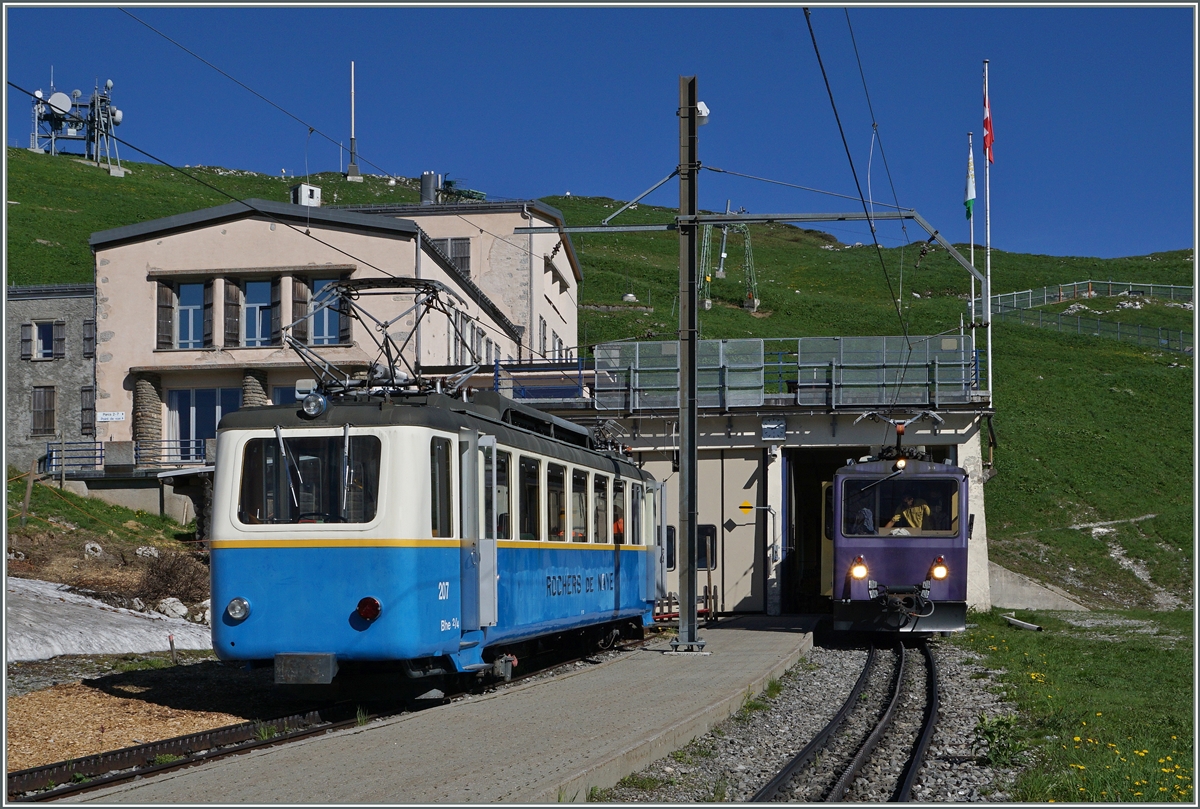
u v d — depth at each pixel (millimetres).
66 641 16594
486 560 12914
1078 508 47781
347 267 36031
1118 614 29578
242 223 36781
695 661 16375
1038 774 9094
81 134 126875
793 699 13938
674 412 28500
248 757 8766
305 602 11516
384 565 11453
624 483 19453
